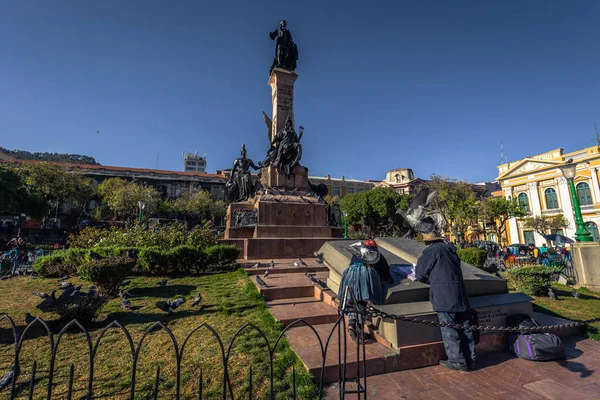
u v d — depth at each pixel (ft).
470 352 11.90
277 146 43.14
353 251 13.87
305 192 40.75
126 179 154.51
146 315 15.76
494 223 108.37
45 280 24.47
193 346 12.45
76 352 11.76
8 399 8.70
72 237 34.40
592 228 103.71
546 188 118.83
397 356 11.98
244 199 40.55
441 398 10.07
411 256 17.28
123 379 10.03
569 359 12.93
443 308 11.92
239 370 10.83
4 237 93.40
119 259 20.01
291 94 48.44
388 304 13.26
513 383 11.03
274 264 27.35
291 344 12.87
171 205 146.00
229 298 18.54
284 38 50.06
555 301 21.62
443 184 104.01
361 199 130.72
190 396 9.32
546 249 65.26
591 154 105.29
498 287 15.67
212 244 31.60
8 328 13.92
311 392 9.82
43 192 108.27
